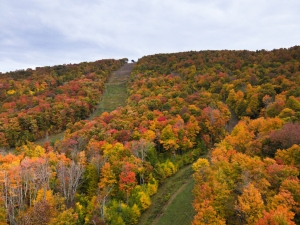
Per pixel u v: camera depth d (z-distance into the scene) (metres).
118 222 50.00
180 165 75.19
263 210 36.97
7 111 116.62
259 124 71.50
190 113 90.69
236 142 62.31
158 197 63.31
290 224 33.50
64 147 77.19
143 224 54.75
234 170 47.94
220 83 127.31
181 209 56.97
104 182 58.72
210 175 49.66
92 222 48.69
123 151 66.94
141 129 79.62
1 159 67.44
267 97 94.38
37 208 47.03
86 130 87.00
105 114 108.19
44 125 111.06
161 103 106.69
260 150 55.62
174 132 76.88
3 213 47.62
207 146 84.12
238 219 42.12
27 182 54.12
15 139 100.94
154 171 67.31
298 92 90.69
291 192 39.66
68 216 46.78
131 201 57.09
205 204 42.12
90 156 68.25
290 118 66.69
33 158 66.25
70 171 58.00
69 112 119.44
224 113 98.56
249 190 39.78
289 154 48.81
